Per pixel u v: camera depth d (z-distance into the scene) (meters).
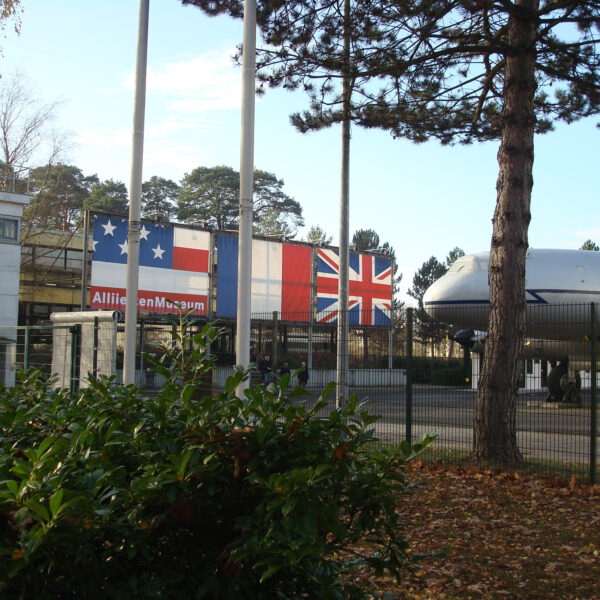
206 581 2.59
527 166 10.91
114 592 2.46
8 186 26.84
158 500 2.59
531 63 11.07
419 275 59.25
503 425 10.40
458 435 13.27
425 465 10.33
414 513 7.51
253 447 2.77
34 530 2.17
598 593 5.06
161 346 3.72
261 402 2.92
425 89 12.72
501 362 10.49
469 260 21.42
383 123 13.46
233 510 2.80
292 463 2.77
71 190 62.84
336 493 2.89
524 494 8.45
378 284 38.25
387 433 11.43
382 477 2.93
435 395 13.15
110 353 12.77
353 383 13.11
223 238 31.22
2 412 3.37
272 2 11.46
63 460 2.51
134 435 2.85
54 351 13.80
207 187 61.88
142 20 11.46
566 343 20.64
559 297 20.38
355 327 13.91
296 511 2.53
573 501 8.12
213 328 3.50
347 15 11.27
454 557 5.92
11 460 2.80
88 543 2.37
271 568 2.45
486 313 20.25
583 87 12.96
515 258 10.67
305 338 34.75
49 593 2.40
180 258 30.00
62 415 3.21
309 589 2.84
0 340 21.55
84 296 26.69
